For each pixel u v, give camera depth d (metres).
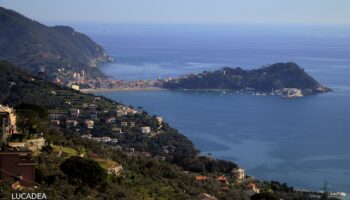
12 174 90.69
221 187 154.25
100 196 98.69
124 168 127.69
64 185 95.25
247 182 178.62
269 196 136.88
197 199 126.19
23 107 150.12
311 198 173.25
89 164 101.00
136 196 109.44
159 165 145.50
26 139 118.06
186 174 154.25
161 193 118.88
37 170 96.12
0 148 102.00
